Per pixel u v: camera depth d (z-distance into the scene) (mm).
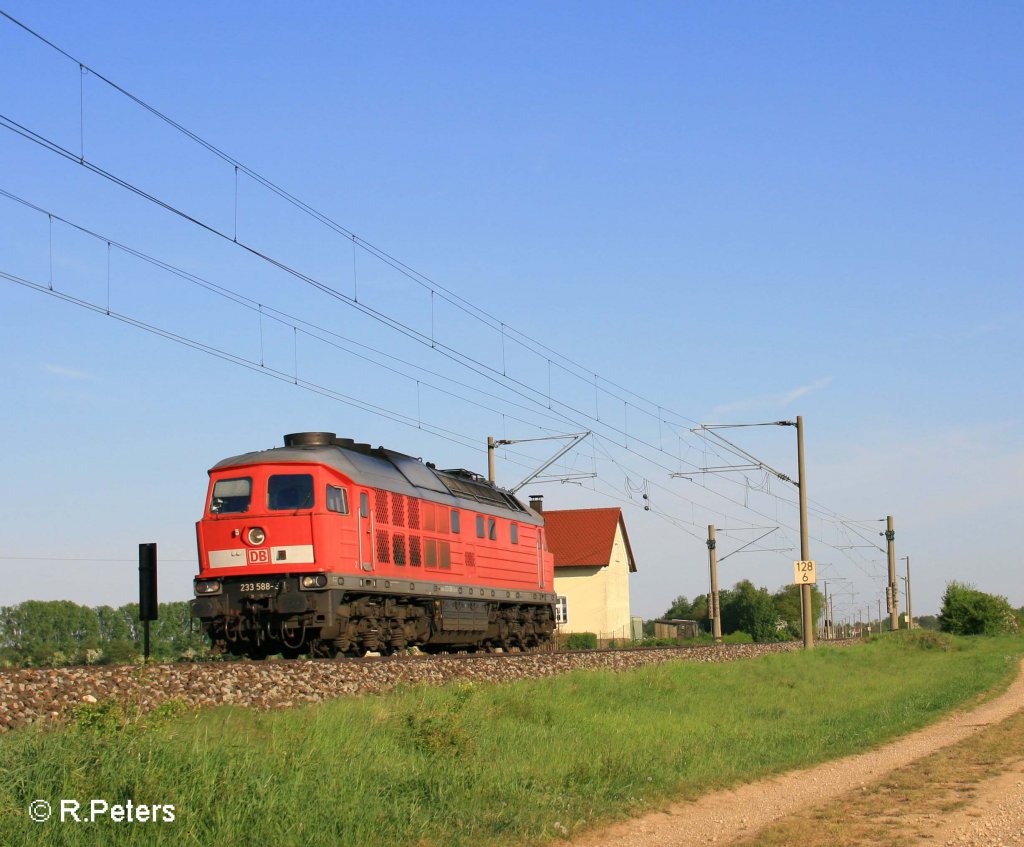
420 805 11695
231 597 25266
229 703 16641
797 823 11312
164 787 10219
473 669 24859
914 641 53562
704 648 41156
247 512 25391
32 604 71375
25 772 10008
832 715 22094
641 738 17141
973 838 10383
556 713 18625
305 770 11625
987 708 23453
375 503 27531
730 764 15258
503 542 36781
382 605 28281
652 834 11094
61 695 15336
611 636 71188
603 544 71688
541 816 11523
